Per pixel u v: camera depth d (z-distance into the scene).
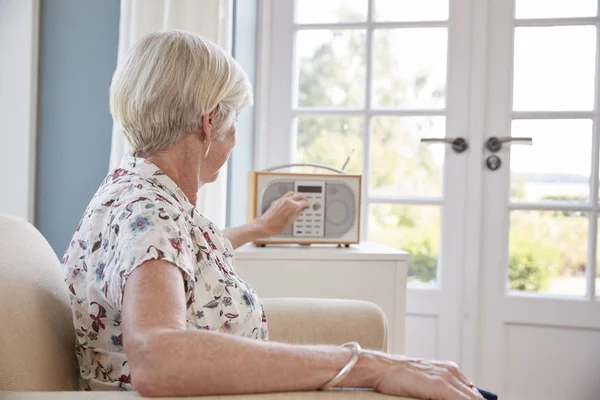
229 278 1.03
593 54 2.38
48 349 0.94
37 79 2.18
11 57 2.10
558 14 2.39
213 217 2.10
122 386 0.96
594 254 2.38
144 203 0.89
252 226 1.76
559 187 2.41
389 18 2.46
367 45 2.46
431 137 2.45
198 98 1.01
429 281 2.48
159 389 0.74
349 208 1.89
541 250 2.42
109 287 0.86
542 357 2.41
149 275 0.81
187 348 0.74
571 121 2.39
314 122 2.52
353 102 2.49
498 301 2.43
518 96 2.43
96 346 0.97
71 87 2.19
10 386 0.84
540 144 2.41
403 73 2.47
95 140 2.19
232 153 2.26
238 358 0.75
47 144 2.20
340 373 0.79
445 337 2.45
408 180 2.47
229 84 1.05
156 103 1.00
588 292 2.39
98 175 2.19
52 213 2.20
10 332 0.87
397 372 0.80
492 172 2.42
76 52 2.19
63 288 1.07
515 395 2.44
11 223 1.06
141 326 0.77
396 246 2.49
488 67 2.42
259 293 1.77
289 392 0.77
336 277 1.79
